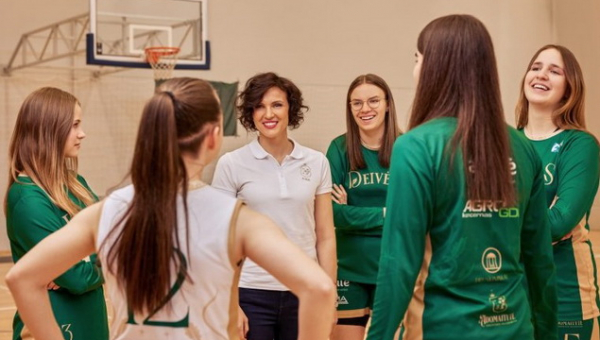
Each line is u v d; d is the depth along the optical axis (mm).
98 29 10039
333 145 3723
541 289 2107
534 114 2857
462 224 1869
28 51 10055
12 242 2689
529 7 11602
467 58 1909
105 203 1712
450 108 1918
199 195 1670
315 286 1546
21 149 2629
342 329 3625
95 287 2602
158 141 1635
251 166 3160
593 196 2674
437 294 1897
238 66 11281
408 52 12234
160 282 1612
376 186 3586
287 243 1609
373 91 3545
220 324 1660
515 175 1937
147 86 10688
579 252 2775
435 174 1858
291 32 11578
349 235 3586
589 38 12180
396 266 1842
